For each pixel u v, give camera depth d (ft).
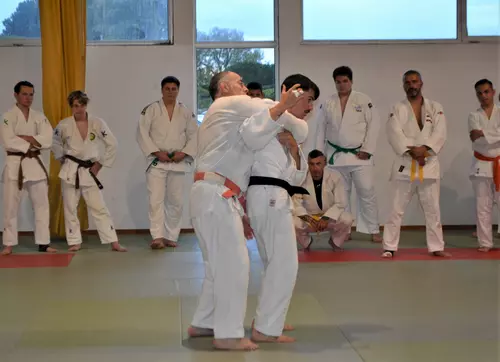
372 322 11.73
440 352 9.95
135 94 24.77
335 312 12.48
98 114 24.67
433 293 14.12
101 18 24.71
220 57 25.44
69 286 15.15
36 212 20.61
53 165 23.03
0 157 24.25
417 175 18.62
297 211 19.62
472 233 24.34
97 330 11.31
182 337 10.82
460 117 25.57
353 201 25.43
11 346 10.40
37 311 12.74
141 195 25.03
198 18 25.20
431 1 25.48
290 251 10.18
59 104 22.98
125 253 20.18
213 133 10.08
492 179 19.90
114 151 21.21
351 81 21.74
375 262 18.07
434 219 19.03
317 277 15.97
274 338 10.44
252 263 18.03
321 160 19.90
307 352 9.91
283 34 25.05
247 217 10.72
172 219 21.81
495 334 10.94
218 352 9.92
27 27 24.64
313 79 25.23
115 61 24.63
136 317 12.22
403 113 18.99
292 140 10.32
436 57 25.43
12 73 24.40
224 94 10.68
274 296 10.29
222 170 9.96
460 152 25.59
